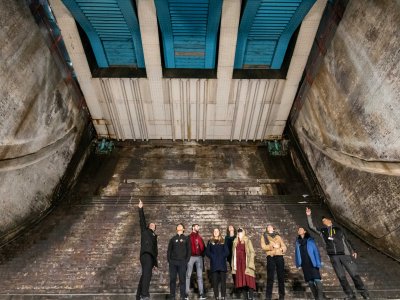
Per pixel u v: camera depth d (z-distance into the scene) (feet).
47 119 39.04
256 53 43.96
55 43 41.11
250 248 22.81
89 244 32.48
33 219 35.09
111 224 35.78
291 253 31.42
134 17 37.35
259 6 35.88
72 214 37.65
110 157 51.90
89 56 44.06
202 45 41.86
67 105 44.37
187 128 52.90
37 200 36.19
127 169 49.21
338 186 37.35
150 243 22.61
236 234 25.36
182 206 39.50
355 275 21.94
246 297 24.27
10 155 31.81
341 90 36.09
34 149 36.11
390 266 28.07
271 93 47.78
